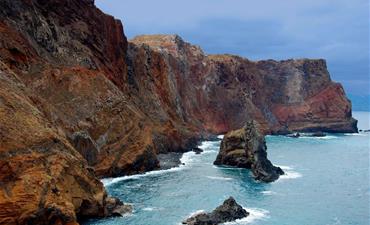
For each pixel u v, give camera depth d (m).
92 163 78.00
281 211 60.72
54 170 51.31
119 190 70.62
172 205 62.25
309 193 71.81
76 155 57.59
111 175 80.50
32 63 81.88
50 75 82.31
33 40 87.44
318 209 62.34
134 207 60.84
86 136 76.81
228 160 95.31
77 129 77.56
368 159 111.12
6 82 60.12
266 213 59.53
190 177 82.31
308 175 87.69
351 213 60.78
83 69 89.00
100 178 78.44
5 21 81.75
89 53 100.94
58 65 88.50
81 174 55.38
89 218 55.00
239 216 56.81
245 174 86.06
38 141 52.53
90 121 81.56
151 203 63.12
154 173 85.69
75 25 102.81
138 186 73.69
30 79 79.19
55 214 47.28
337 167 98.31
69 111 79.94
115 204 58.47
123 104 90.56
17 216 44.66
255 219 56.59
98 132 81.81
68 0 103.12
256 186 76.00
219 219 54.78
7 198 44.91
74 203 52.62
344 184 79.44
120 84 110.44
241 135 95.69
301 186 77.06
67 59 93.50
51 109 73.88
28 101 61.06
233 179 81.19
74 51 97.00
